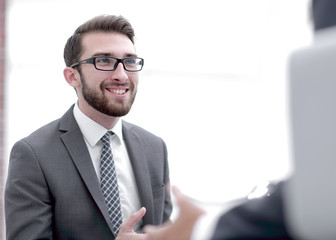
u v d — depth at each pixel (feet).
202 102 11.89
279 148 12.02
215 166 11.77
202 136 11.78
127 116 11.32
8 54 10.36
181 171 11.50
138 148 5.86
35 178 5.06
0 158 9.32
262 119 12.13
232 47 12.02
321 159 1.04
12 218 4.94
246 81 12.21
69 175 5.17
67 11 10.68
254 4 11.56
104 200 5.15
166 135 11.55
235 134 12.00
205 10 11.51
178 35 11.64
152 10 11.23
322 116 1.04
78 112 5.59
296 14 11.65
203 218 1.64
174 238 1.73
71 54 5.67
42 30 10.60
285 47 12.01
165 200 6.07
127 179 5.62
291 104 1.09
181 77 11.80
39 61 10.58
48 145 5.32
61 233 5.03
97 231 5.07
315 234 1.07
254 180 11.67
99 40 5.44
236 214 1.47
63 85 10.69
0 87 9.52
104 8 10.87
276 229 1.36
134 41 5.79
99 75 5.32
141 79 11.53
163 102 11.61
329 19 1.36
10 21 10.39
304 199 1.07
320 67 1.05
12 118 10.34
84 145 5.38
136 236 4.44
